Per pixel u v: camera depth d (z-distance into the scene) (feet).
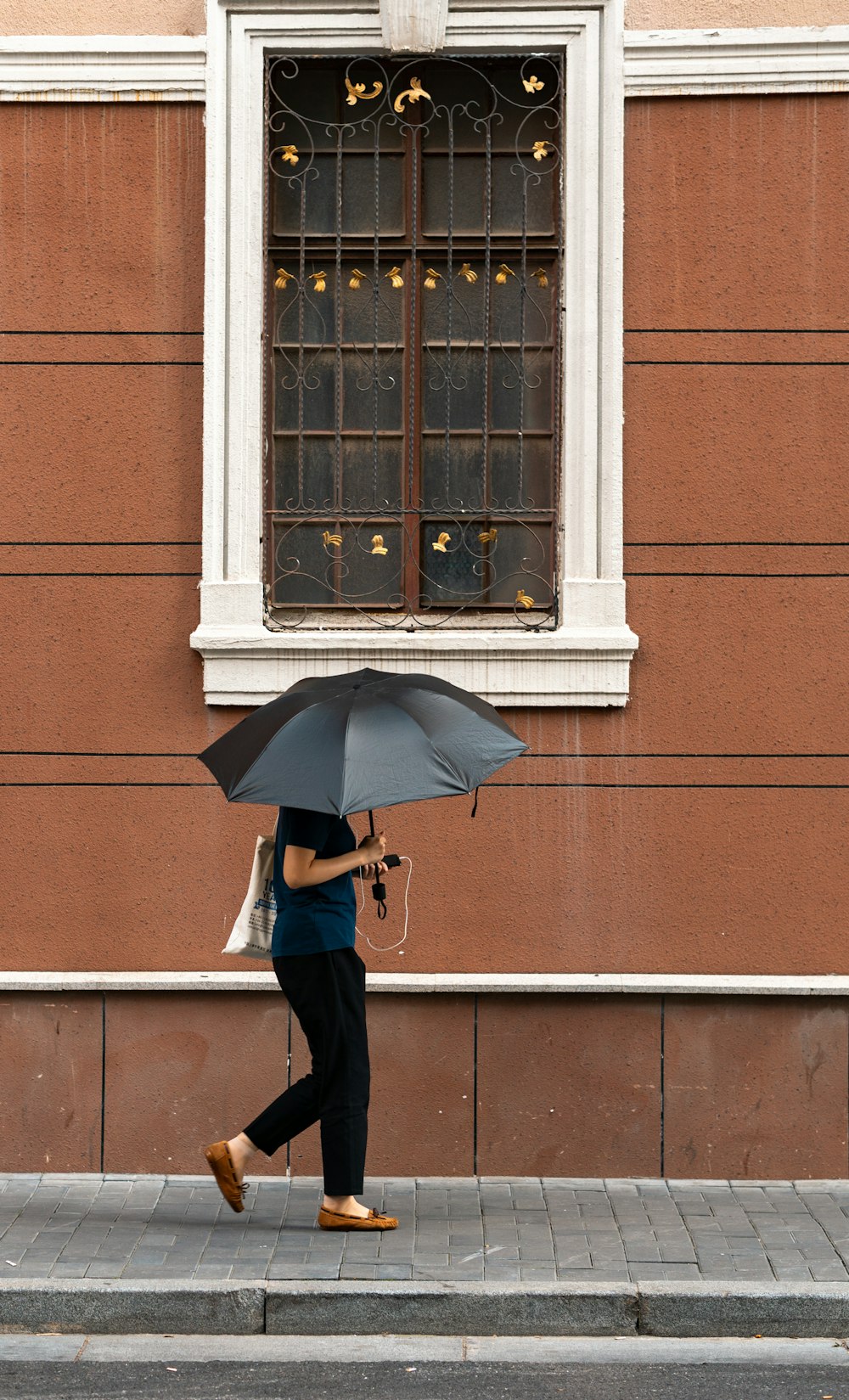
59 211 26.91
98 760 26.76
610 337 26.48
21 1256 22.36
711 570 26.55
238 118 26.73
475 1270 21.83
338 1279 21.45
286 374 27.66
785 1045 26.30
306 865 22.40
